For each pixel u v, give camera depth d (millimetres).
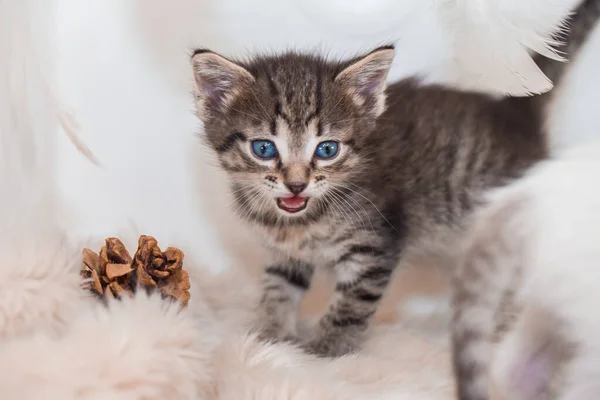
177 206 359
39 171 306
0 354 246
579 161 218
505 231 215
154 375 244
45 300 268
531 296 207
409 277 331
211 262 359
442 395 252
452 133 311
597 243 202
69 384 237
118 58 345
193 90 310
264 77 299
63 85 343
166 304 271
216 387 258
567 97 303
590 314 200
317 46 341
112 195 357
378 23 336
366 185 310
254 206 314
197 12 341
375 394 256
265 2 339
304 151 297
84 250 291
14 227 291
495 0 270
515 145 295
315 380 257
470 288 219
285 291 334
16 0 292
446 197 310
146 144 353
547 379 208
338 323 312
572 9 297
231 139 301
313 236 313
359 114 303
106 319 256
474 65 285
